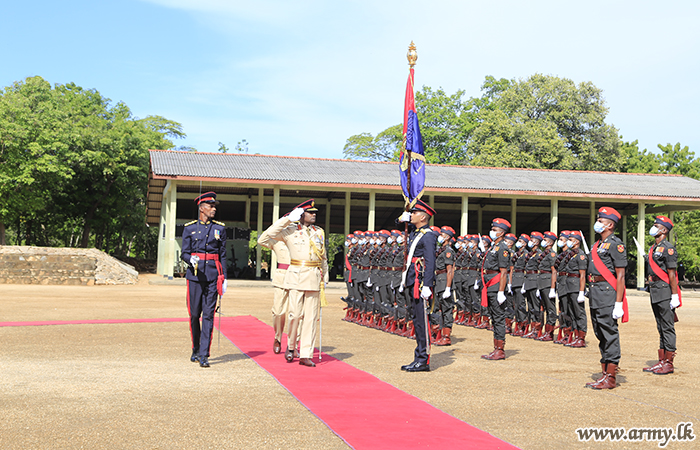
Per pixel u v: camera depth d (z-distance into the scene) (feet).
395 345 32.48
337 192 112.57
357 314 44.60
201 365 24.06
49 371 22.35
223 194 113.09
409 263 25.29
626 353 32.17
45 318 40.37
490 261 28.96
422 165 42.78
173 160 96.89
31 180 101.50
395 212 124.16
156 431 15.10
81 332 33.65
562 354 31.17
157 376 21.88
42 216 134.00
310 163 106.93
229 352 28.19
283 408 17.72
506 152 137.39
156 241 176.04
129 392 19.26
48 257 81.71
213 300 24.93
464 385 21.74
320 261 26.22
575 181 108.06
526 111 147.74
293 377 22.43
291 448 14.05
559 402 19.40
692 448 14.90
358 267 43.86
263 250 129.70
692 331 43.86
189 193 107.96
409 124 42.75
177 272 99.30
